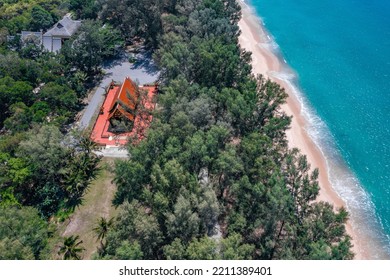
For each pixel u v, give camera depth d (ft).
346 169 267.59
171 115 237.86
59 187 232.53
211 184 204.95
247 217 194.08
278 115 306.14
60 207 224.74
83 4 430.61
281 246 185.16
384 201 243.19
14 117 253.03
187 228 175.63
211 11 347.77
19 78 296.71
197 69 291.58
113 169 223.92
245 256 166.91
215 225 207.10
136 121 275.39
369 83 352.69
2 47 338.13
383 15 481.87
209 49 288.10
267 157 212.02
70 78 306.96
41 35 369.09
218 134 216.54
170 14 359.87
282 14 498.28
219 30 332.80
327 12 499.10
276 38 439.63
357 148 284.20
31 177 227.40
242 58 321.11
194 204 181.68
